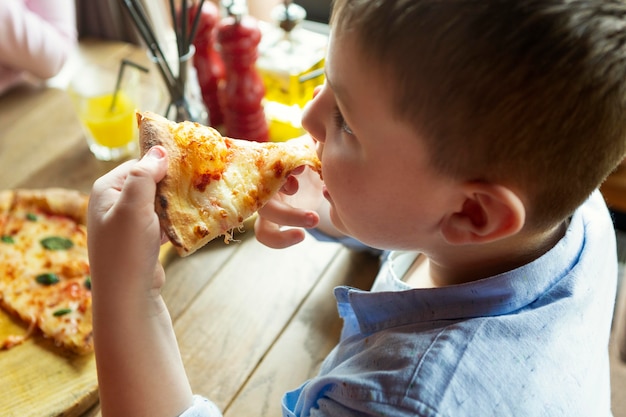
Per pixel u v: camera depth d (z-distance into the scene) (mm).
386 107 369
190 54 712
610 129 355
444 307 438
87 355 562
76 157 777
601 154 366
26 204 686
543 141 349
